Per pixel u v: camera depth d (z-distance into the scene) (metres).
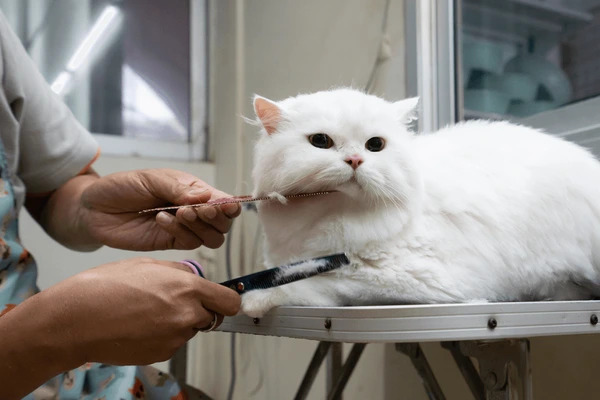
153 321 0.52
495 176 0.73
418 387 1.17
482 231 0.68
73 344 0.52
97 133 1.99
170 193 0.81
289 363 1.61
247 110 1.93
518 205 0.70
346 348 1.42
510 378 0.58
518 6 1.18
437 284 0.63
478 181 0.72
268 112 0.70
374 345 1.32
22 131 0.97
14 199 0.86
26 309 0.53
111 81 2.03
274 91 1.78
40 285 1.66
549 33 1.12
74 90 1.96
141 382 0.79
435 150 0.78
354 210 0.64
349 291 0.63
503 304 0.53
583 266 0.73
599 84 1.02
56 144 1.02
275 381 1.67
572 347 0.92
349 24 1.44
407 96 1.25
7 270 0.80
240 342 1.87
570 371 0.92
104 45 2.02
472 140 0.80
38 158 1.01
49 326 0.52
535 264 0.70
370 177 0.61
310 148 0.64
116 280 0.53
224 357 1.95
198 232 0.78
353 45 1.42
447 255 0.66
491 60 1.23
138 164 1.96
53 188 1.07
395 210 0.64
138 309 0.52
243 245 1.81
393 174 0.63
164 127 2.12
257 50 1.89
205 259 1.99
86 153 1.08
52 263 1.69
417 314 0.50
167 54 2.15
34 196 1.10
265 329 0.62
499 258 0.68
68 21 1.96
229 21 2.07
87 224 0.96
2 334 0.52
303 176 0.62
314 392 1.49
